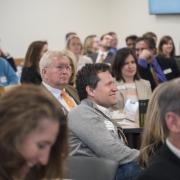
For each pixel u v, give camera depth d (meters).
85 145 3.81
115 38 12.22
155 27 13.77
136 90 6.41
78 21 14.45
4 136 1.56
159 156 2.23
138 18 14.20
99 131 3.77
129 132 4.91
